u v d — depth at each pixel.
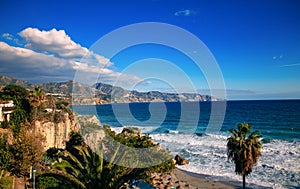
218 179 33.72
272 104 195.50
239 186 31.19
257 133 27.75
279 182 31.61
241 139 27.34
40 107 40.66
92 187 14.67
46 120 39.72
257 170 36.44
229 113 127.12
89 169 15.18
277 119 100.38
